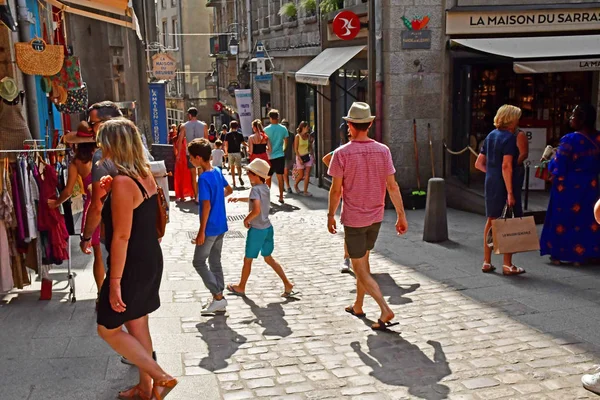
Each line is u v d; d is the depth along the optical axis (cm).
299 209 1316
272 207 1348
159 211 414
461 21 1223
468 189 1211
